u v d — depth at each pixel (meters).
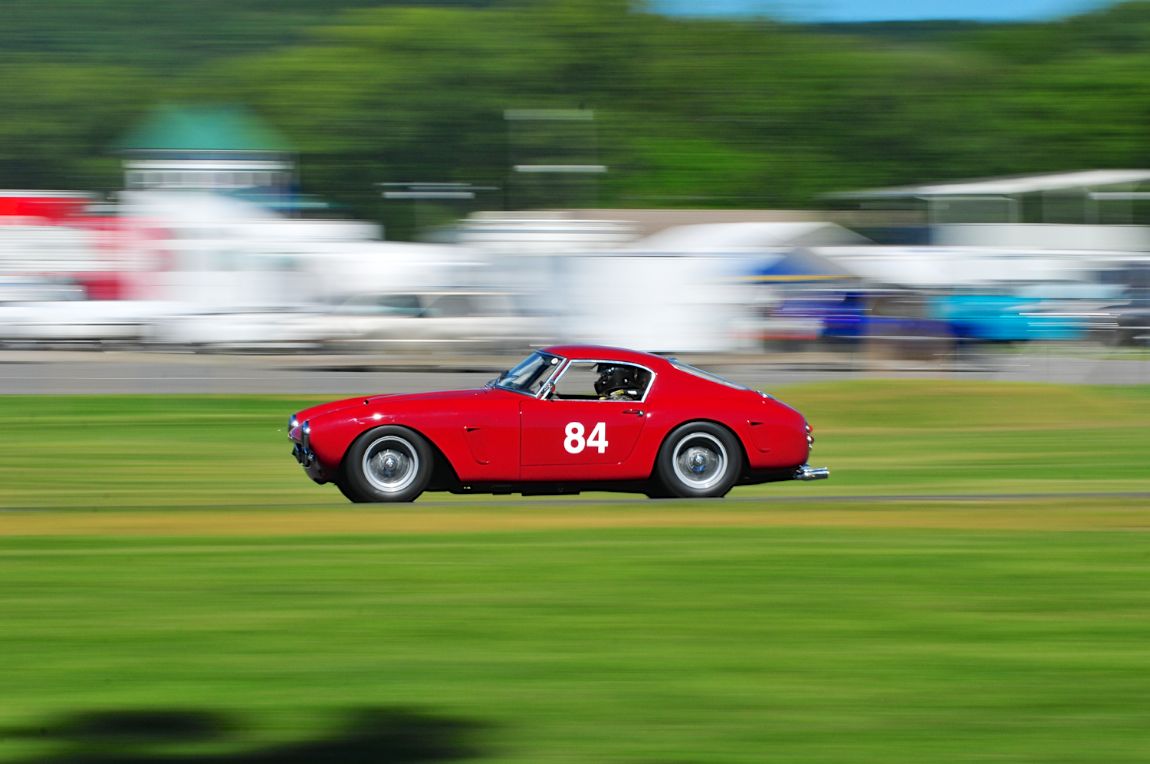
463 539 35.25
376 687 22.28
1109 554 33.75
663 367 42.59
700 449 42.25
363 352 109.19
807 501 42.56
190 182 131.38
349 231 128.38
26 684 22.30
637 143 197.12
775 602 28.34
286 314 117.25
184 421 70.25
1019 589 29.72
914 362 109.19
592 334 112.94
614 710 21.23
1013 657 24.28
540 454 40.91
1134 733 20.33
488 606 27.83
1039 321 127.38
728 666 23.62
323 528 36.81
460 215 181.62
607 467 41.38
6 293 122.00
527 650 24.53
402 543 34.66
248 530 36.56
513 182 166.12
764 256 115.31
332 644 24.84
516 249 115.19
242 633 25.53
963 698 21.94
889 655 24.38
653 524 37.78
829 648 24.83
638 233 135.75
